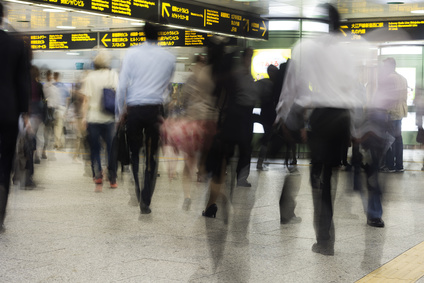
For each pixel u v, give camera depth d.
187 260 4.41
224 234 4.28
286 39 15.88
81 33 19.31
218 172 4.30
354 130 4.96
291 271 4.15
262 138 6.34
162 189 8.76
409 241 5.25
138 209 6.84
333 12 4.69
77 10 11.51
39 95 9.35
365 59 4.60
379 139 5.60
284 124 4.91
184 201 6.91
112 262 4.31
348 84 4.52
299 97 4.63
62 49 19.56
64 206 6.99
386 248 4.95
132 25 18.30
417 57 17.22
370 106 5.44
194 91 4.95
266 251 4.76
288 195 5.98
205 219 5.90
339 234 5.55
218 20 14.57
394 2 13.88
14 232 5.38
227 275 3.98
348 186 8.99
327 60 4.48
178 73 17.61
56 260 4.34
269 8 14.93
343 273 4.12
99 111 8.52
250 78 4.22
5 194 5.35
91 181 9.70
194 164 6.86
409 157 16.17
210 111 4.27
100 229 5.59
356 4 14.27
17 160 9.00
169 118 7.04
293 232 5.57
